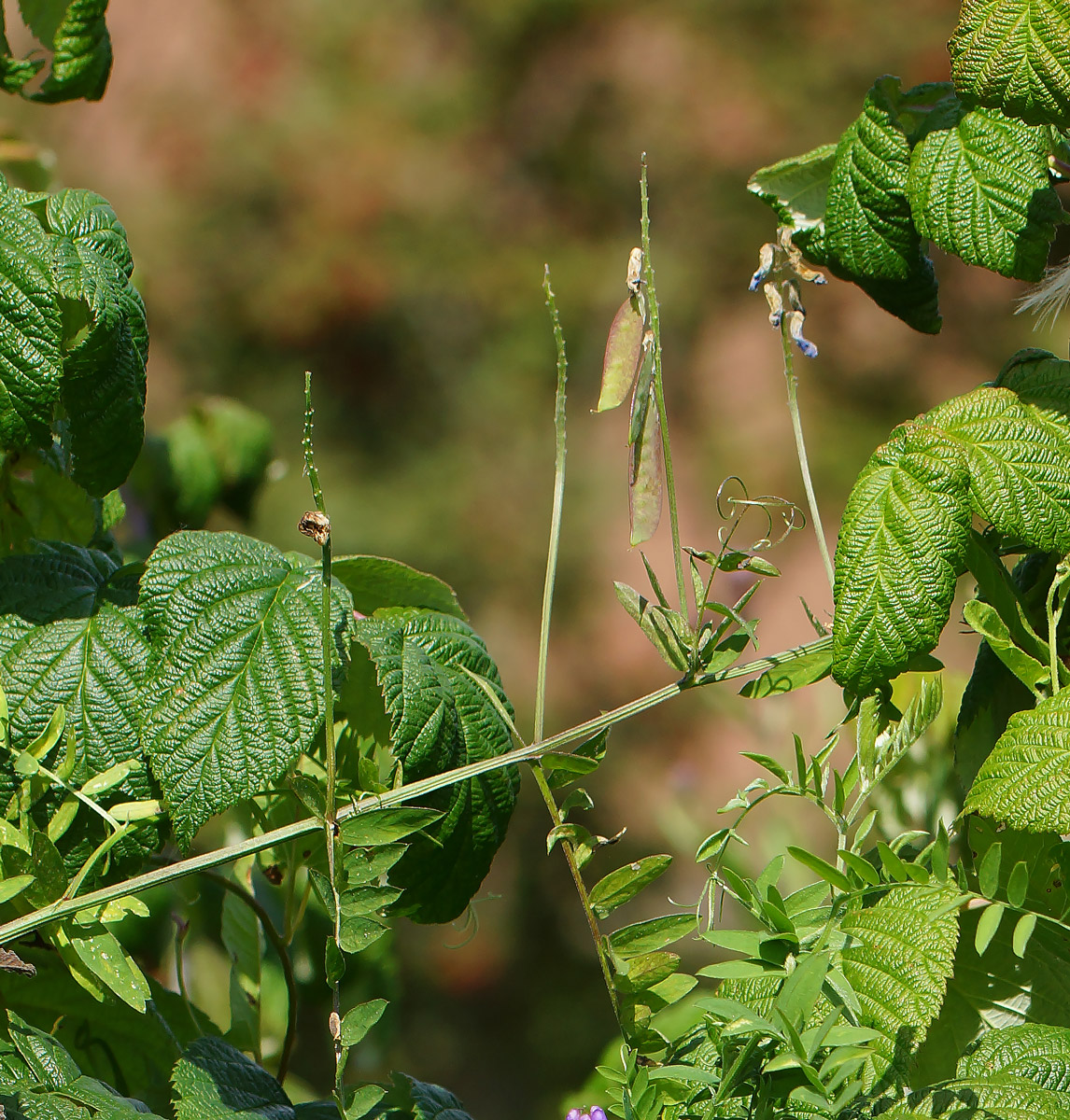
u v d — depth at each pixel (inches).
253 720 45.6
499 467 293.9
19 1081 45.1
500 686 47.1
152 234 296.2
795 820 50.5
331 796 45.2
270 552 46.4
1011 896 44.6
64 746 45.8
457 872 46.3
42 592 46.4
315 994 49.9
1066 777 44.4
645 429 45.8
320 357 306.0
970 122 45.9
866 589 45.3
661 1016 49.5
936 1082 45.6
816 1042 44.3
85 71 48.9
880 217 46.6
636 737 245.4
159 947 50.1
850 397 292.4
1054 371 45.9
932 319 47.3
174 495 53.1
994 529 46.3
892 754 45.8
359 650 47.2
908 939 44.6
